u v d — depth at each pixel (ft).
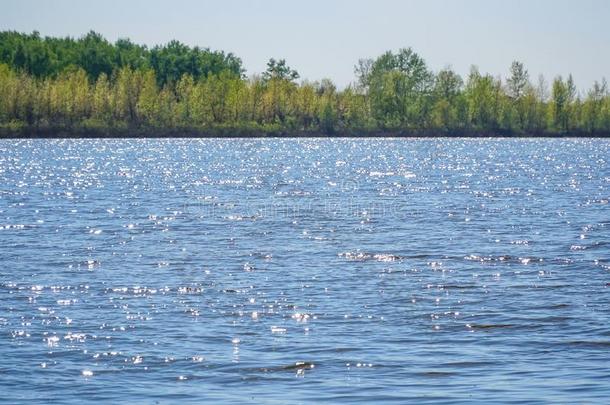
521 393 91.66
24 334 113.70
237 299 133.90
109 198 310.45
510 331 115.44
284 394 92.02
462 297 135.44
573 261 168.55
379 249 183.62
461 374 97.86
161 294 137.80
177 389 93.81
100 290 140.56
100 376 97.96
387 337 112.47
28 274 154.40
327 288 142.41
